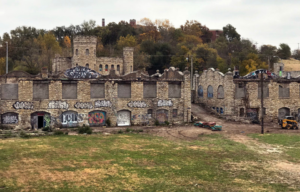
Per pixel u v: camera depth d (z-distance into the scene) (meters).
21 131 40.00
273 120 56.41
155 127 47.88
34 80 44.28
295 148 33.81
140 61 100.75
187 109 52.34
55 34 132.75
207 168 25.41
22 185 19.95
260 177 23.38
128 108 48.72
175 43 127.19
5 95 43.72
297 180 22.81
